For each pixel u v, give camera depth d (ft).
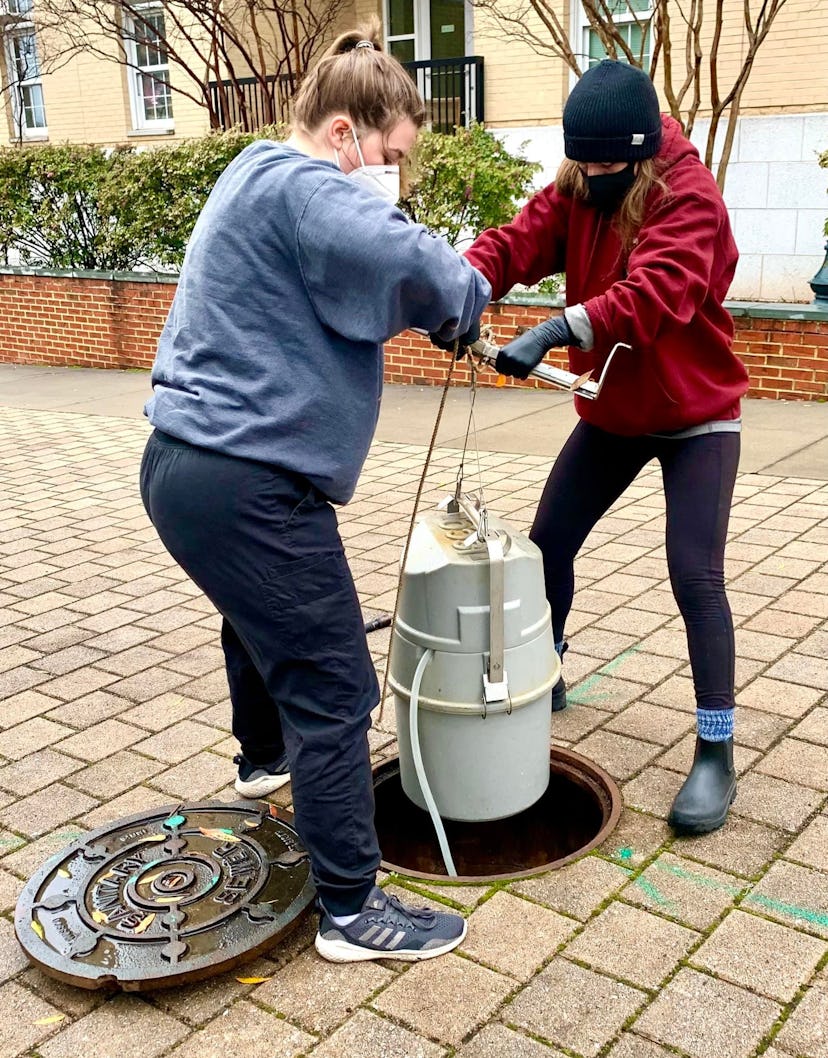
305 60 41.50
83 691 11.89
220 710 11.30
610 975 7.18
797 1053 6.44
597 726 10.53
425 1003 7.00
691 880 8.14
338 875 7.29
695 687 8.87
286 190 6.51
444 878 8.34
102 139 54.24
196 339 6.87
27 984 7.39
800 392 24.30
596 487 9.78
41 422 28.37
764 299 36.40
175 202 35.09
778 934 7.50
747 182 35.68
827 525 16.15
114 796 9.68
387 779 9.92
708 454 8.82
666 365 8.46
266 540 6.83
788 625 12.62
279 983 7.28
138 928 7.57
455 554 8.16
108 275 36.04
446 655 8.21
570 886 8.14
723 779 8.80
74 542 17.66
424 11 45.44
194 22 46.80
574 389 7.57
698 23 26.35
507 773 8.59
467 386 29.14
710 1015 6.77
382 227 6.28
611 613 13.29
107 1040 6.83
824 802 9.07
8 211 39.75
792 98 34.24
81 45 45.34
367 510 18.45
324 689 7.16
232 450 6.72
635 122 7.81
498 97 40.91
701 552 8.69
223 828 8.83
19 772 10.16
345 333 6.57
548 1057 6.50
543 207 9.21
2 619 14.25
